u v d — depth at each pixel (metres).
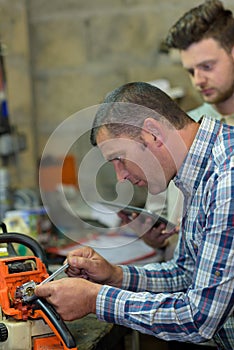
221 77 2.07
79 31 3.16
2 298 1.18
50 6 3.18
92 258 1.41
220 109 2.18
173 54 2.81
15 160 3.00
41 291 1.17
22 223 2.06
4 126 2.72
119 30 3.09
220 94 2.10
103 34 3.12
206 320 1.14
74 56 3.19
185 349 1.85
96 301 1.21
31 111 3.24
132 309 1.19
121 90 1.29
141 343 1.84
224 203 1.12
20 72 3.13
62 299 1.18
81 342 1.25
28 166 3.18
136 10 3.04
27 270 1.23
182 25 2.07
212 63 2.06
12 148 2.90
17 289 1.18
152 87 1.30
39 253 1.36
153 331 1.18
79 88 3.21
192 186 1.29
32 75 3.25
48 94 3.25
